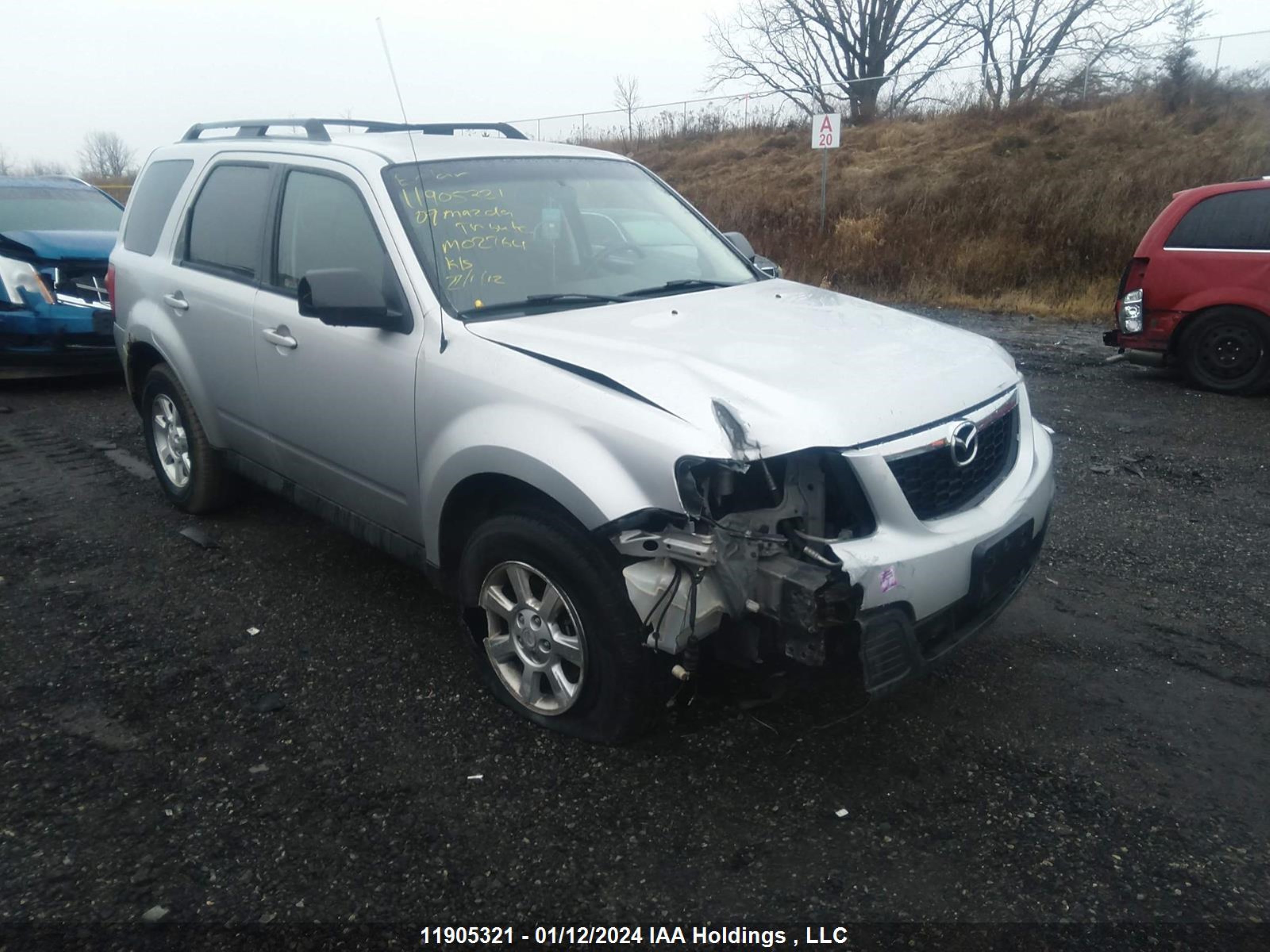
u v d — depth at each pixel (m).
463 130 5.09
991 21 33.72
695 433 2.81
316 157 4.23
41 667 3.88
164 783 3.16
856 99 26.67
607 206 4.42
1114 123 18.84
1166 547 5.07
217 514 5.50
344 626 4.23
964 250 14.91
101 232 8.85
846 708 3.56
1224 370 8.49
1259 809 3.03
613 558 3.03
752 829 2.94
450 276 3.67
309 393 4.09
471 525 3.61
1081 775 3.20
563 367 3.17
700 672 3.41
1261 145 15.38
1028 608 4.39
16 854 2.83
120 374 9.17
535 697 3.44
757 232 17.72
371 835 2.91
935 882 2.73
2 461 6.55
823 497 2.89
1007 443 3.53
